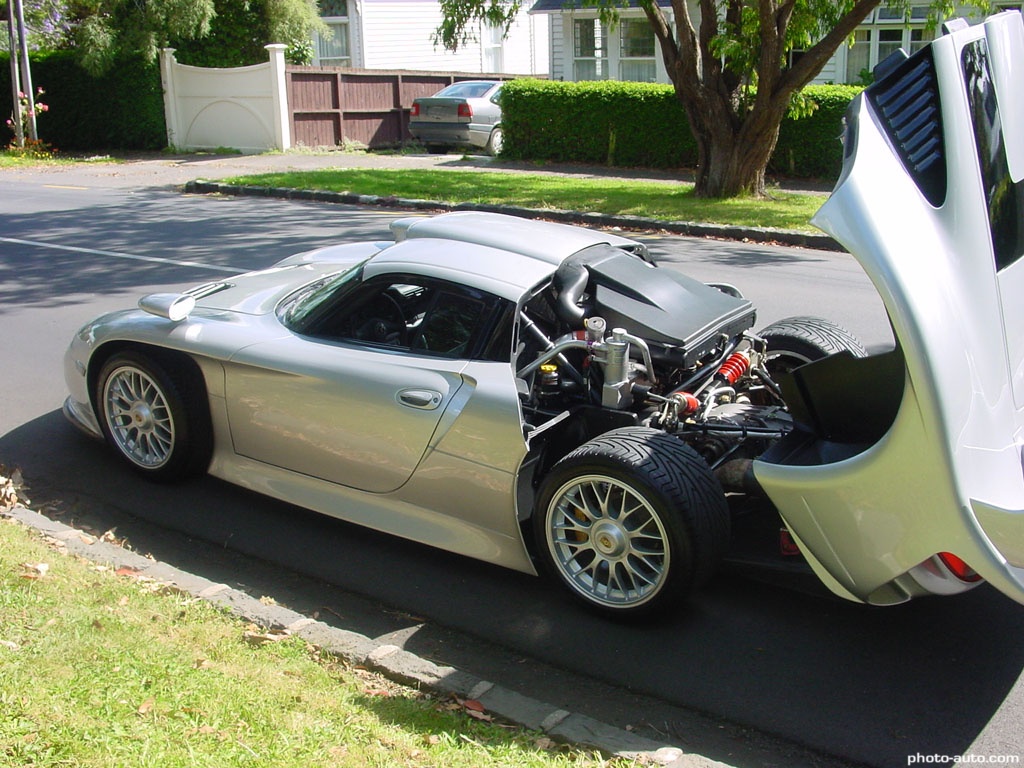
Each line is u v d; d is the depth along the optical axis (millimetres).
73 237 12297
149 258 10891
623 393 4309
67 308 8773
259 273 6035
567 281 4566
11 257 11016
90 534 4785
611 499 4051
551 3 27688
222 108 23797
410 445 4398
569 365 4520
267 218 13781
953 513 3109
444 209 14703
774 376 5254
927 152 3232
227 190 16781
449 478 4344
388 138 26078
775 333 5371
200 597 4039
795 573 4074
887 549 3367
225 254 11086
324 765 2854
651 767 3043
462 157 22688
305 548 4742
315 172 18656
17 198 16000
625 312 4500
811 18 14289
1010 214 3436
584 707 3549
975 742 3338
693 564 3814
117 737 2857
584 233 5152
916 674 3723
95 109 24203
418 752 2998
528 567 4289
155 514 5027
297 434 4746
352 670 3598
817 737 3375
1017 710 3498
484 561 4574
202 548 4719
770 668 3773
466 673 3568
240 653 3574
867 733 3391
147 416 5180
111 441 5426
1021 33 3754
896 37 24469
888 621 4086
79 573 4090
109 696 3092
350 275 4828
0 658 3264
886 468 3264
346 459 4633
